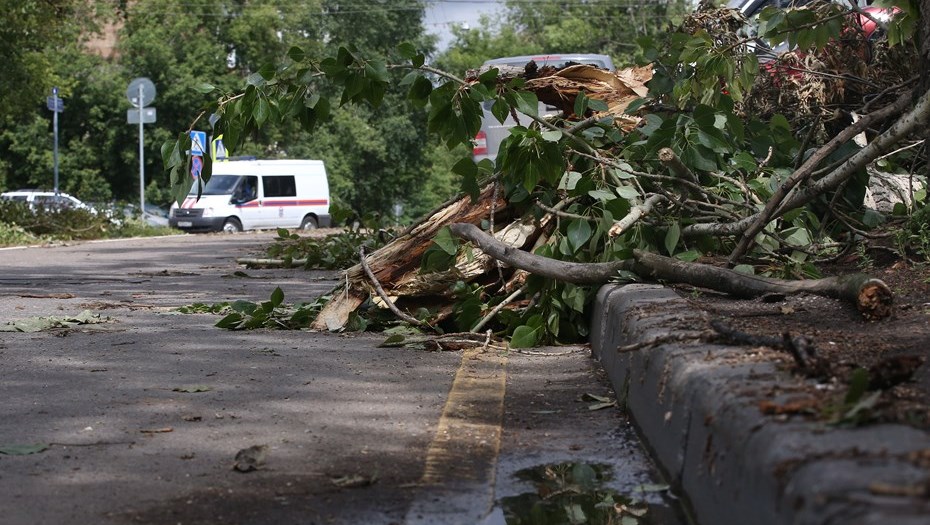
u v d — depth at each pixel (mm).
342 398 4961
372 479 3568
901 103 5805
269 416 4566
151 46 52969
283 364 5906
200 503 3322
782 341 3514
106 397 4969
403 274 7273
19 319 8156
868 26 9219
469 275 7023
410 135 63344
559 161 6680
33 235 25969
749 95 8688
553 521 3133
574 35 74688
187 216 39969
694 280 5559
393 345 6633
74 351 6406
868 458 2076
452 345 6543
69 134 53312
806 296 5027
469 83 6945
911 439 2209
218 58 54781
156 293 10664
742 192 6758
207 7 57812
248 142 57031
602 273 6133
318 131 61062
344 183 60406
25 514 3209
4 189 49938
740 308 4930
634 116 7996
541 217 7094
